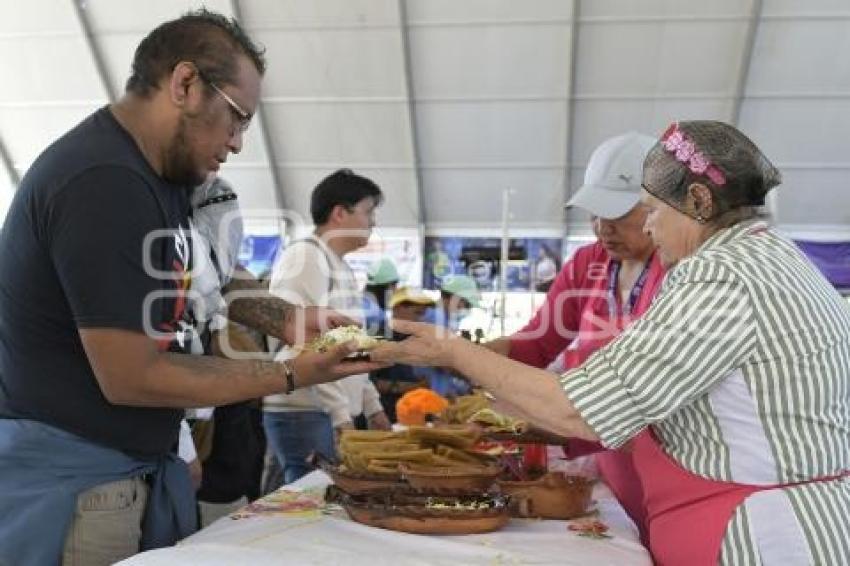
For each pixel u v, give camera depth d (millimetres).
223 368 1535
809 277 1464
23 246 1432
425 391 2893
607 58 9039
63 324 1460
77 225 1365
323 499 1846
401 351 1616
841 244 9844
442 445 1874
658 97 9289
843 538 1396
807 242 9891
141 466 1560
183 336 1696
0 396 1506
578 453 2055
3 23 9133
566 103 9398
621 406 1420
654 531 1556
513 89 9375
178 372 1451
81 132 1459
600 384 1432
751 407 1417
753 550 1407
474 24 8852
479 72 9258
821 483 1425
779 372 1400
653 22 8688
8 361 1491
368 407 3520
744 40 8664
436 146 9984
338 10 8812
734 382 1422
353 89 9500
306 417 3000
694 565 1463
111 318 1372
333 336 1713
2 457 1466
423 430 1881
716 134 1515
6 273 1459
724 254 1442
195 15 1558
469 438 1899
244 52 1530
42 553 1467
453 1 8688
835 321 1446
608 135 9672
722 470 1442
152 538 1592
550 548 1533
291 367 1585
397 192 10383
